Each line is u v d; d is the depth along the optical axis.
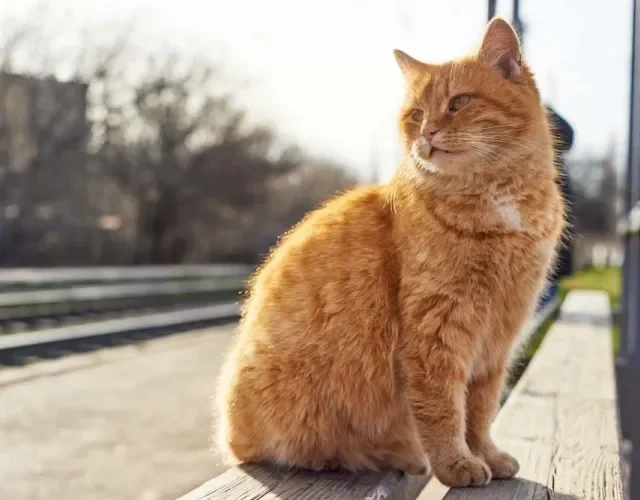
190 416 2.18
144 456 1.82
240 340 0.89
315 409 0.85
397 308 0.85
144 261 8.65
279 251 0.92
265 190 9.55
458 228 0.84
